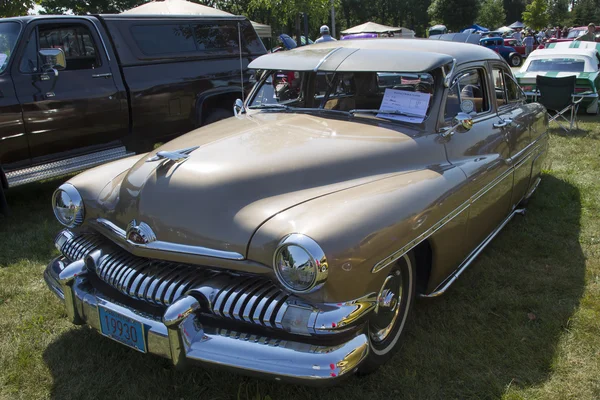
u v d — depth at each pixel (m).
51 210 5.78
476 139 3.62
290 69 3.65
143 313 2.49
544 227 4.86
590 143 8.21
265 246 2.30
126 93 6.26
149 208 2.64
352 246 2.22
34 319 3.40
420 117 3.27
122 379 2.82
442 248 2.97
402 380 2.74
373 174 2.86
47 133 5.69
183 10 12.16
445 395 2.65
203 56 7.02
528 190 5.07
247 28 7.63
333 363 2.15
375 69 3.32
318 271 2.12
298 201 2.51
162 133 6.75
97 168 3.36
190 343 2.29
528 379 2.75
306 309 2.21
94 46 6.11
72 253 2.99
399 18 66.69
